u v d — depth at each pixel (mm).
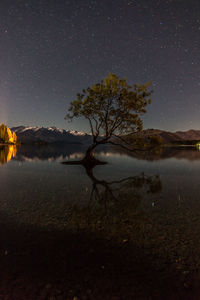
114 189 13297
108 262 4871
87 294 3848
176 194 11953
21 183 15055
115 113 27641
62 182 15555
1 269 4582
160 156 46500
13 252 5301
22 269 4590
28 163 29516
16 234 6367
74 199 10703
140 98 26406
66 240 5992
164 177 18203
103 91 26594
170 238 6125
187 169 23609
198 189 13328
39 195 11469
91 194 11852
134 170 22766
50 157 42844
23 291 3910
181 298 3758
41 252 5316
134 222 7469
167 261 4898
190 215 8266
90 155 30141
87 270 4566
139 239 6062
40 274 4422
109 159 38625
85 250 5430
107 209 9039
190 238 6117
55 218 7801
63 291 3928
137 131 28000
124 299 3727
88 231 6641
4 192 12141
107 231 6645
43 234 6383
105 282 4180
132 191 12734
